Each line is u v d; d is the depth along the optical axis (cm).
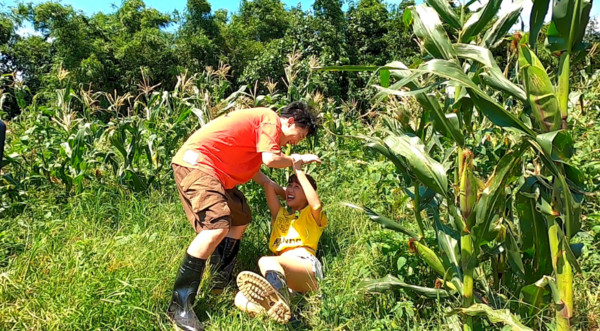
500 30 265
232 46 2412
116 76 2189
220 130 332
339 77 1631
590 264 324
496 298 288
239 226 364
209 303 328
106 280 307
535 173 250
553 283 237
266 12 2748
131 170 518
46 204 450
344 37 1972
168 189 527
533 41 238
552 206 230
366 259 346
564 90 224
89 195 472
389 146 256
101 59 2152
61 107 587
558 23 219
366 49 2019
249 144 335
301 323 304
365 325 282
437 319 277
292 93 660
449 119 251
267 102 645
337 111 1061
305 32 1875
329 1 1927
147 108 625
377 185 479
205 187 316
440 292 280
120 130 525
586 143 495
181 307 298
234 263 367
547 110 221
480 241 249
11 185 470
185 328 292
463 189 247
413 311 289
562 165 229
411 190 308
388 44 2019
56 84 1489
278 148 336
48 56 2250
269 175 514
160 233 400
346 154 659
